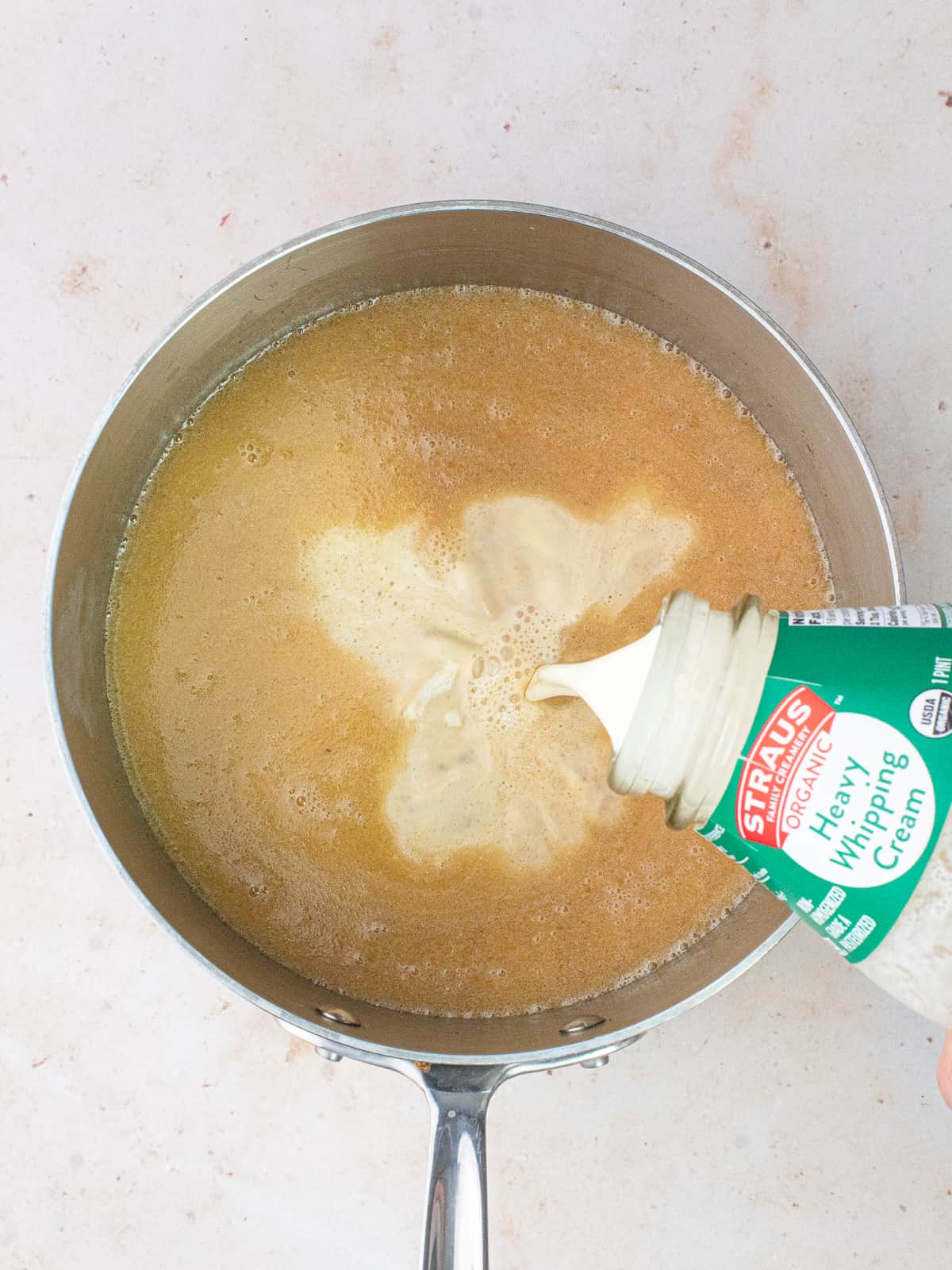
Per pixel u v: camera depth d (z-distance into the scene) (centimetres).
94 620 30
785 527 31
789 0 34
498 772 30
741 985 34
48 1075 34
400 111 34
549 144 34
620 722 24
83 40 34
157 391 29
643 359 32
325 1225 33
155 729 31
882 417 34
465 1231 26
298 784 30
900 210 34
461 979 30
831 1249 33
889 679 22
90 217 34
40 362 34
